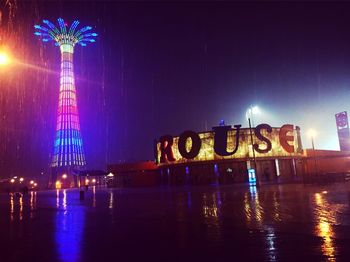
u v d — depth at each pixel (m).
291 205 20.28
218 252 9.73
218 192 37.56
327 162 68.38
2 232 15.77
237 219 16.09
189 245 10.87
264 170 60.88
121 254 10.02
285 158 61.88
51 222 18.78
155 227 15.12
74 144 104.38
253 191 35.31
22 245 12.10
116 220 18.39
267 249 9.78
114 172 81.50
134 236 13.02
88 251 10.59
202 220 16.52
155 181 76.62
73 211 25.09
